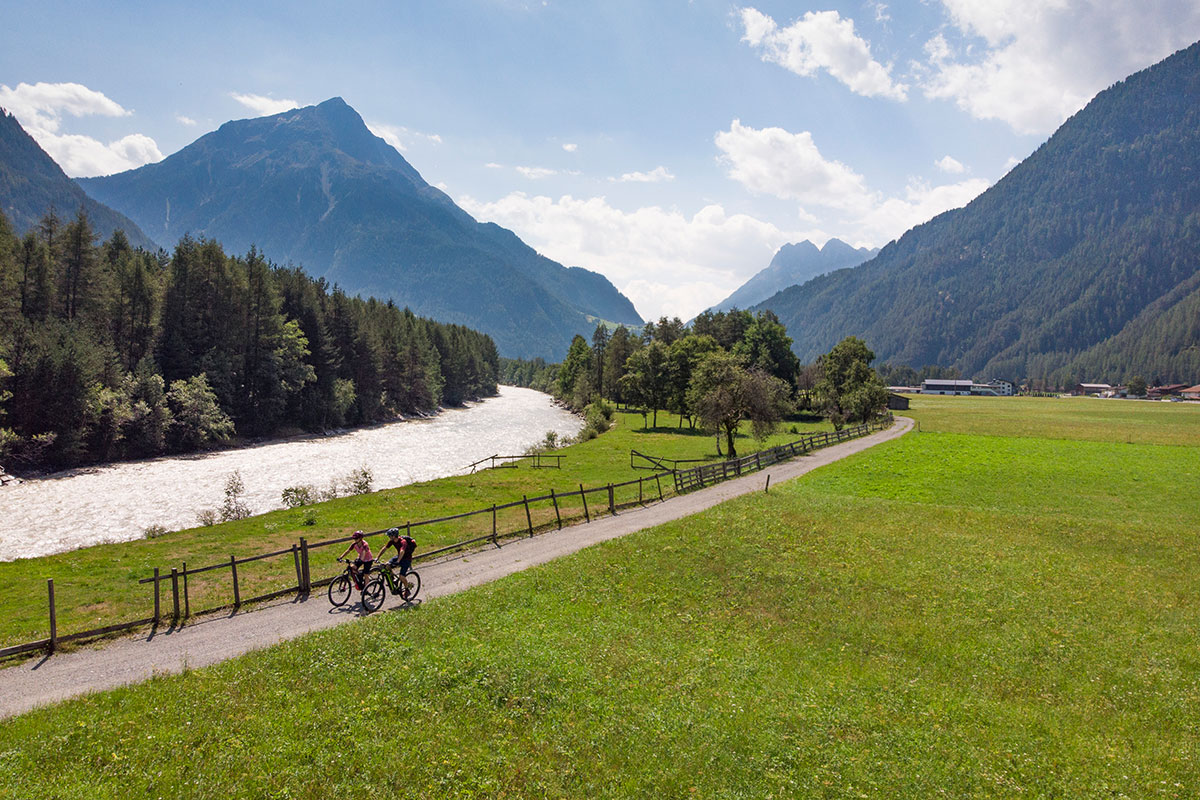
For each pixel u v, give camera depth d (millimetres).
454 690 14203
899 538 30406
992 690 16016
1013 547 29422
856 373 106000
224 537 30891
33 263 71000
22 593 22250
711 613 20719
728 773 11695
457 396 171625
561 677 15078
